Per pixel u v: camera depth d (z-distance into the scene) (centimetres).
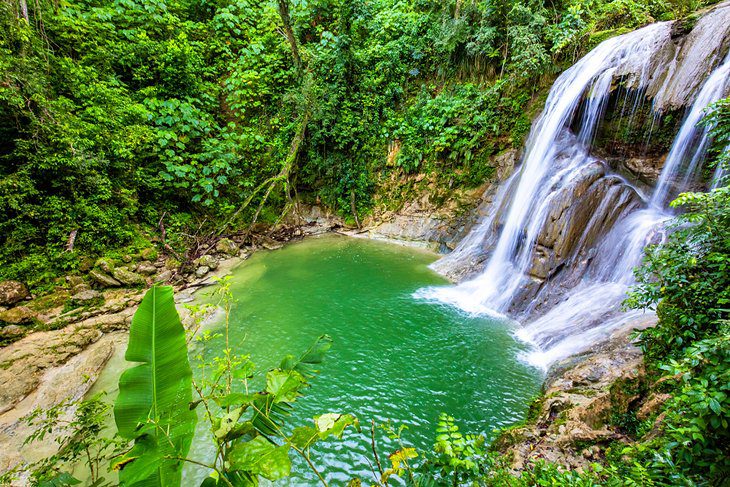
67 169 880
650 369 419
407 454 233
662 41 795
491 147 1207
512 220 984
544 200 872
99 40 1238
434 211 1323
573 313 700
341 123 1460
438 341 701
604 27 1069
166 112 1249
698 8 933
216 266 1061
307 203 1555
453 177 1295
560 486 274
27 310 707
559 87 1020
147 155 1155
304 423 490
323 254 1212
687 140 730
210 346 683
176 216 1205
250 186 1444
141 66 1296
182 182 1216
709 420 226
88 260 882
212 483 201
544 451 384
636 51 834
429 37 1405
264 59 1605
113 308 786
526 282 830
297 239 1377
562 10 1141
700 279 372
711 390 226
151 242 1071
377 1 1633
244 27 1698
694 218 392
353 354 654
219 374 330
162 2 1441
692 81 726
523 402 532
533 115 1111
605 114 880
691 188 726
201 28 1634
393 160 1440
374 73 1481
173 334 261
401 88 1450
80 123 945
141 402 242
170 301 268
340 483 406
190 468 430
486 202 1195
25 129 837
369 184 1473
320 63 1530
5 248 789
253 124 1592
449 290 945
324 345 377
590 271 760
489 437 464
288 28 1423
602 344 567
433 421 496
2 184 783
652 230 673
